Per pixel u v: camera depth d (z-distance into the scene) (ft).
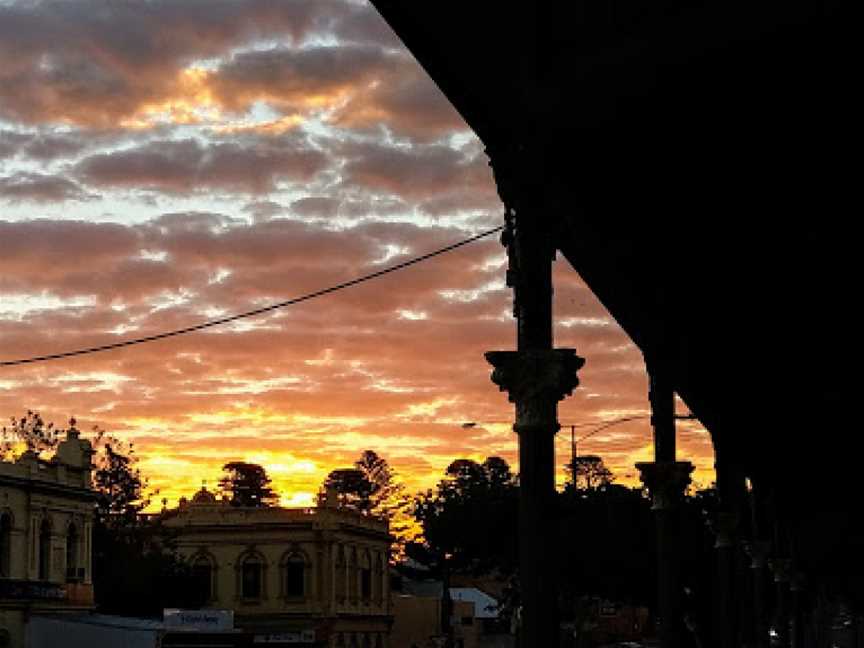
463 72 32.09
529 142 34.19
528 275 39.34
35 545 170.81
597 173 36.35
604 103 30.83
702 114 31.99
